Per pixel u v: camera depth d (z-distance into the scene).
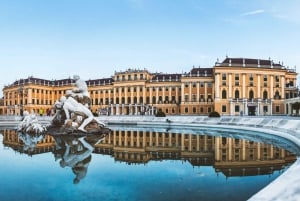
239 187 13.10
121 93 112.94
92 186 13.32
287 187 10.97
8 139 31.58
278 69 89.62
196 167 17.34
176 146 26.50
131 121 68.88
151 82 107.56
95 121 37.88
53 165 17.94
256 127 44.34
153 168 17.08
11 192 12.45
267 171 16.28
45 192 12.45
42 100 126.75
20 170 16.58
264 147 25.52
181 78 97.81
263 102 86.81
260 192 10.57
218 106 87.06
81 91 40.28
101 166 17.66
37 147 25.56
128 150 24.12
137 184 13.61
